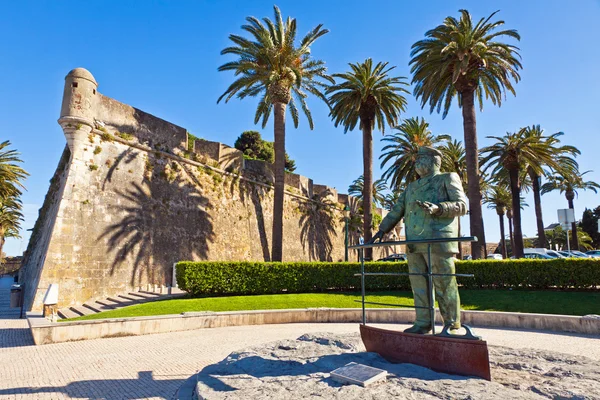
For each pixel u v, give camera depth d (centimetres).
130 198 2059
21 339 1102
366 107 2742
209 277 1795
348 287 2048
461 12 2198
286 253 3347
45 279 1614
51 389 630
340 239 4334
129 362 821
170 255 2214
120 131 2081
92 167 1889
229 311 1401
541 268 1744
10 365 798
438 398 414
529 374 530
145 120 2242
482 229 2162
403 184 3294
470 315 1345
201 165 2577
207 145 2723
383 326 1333
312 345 726
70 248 1723
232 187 2836
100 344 1025
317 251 3834
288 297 1727
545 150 2733
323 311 1455
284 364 601
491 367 570
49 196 2405
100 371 747
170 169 2350
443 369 515
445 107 2523
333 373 514
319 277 2014
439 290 585
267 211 3200
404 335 566
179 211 2339
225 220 2684
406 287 2003
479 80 2364
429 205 561
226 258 2606
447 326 566
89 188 1861
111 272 1880
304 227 3694
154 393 607
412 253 624
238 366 604
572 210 3136
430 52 2186
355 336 791
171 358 857
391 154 3131
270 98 2386
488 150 2886
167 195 2286
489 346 707
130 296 1823
